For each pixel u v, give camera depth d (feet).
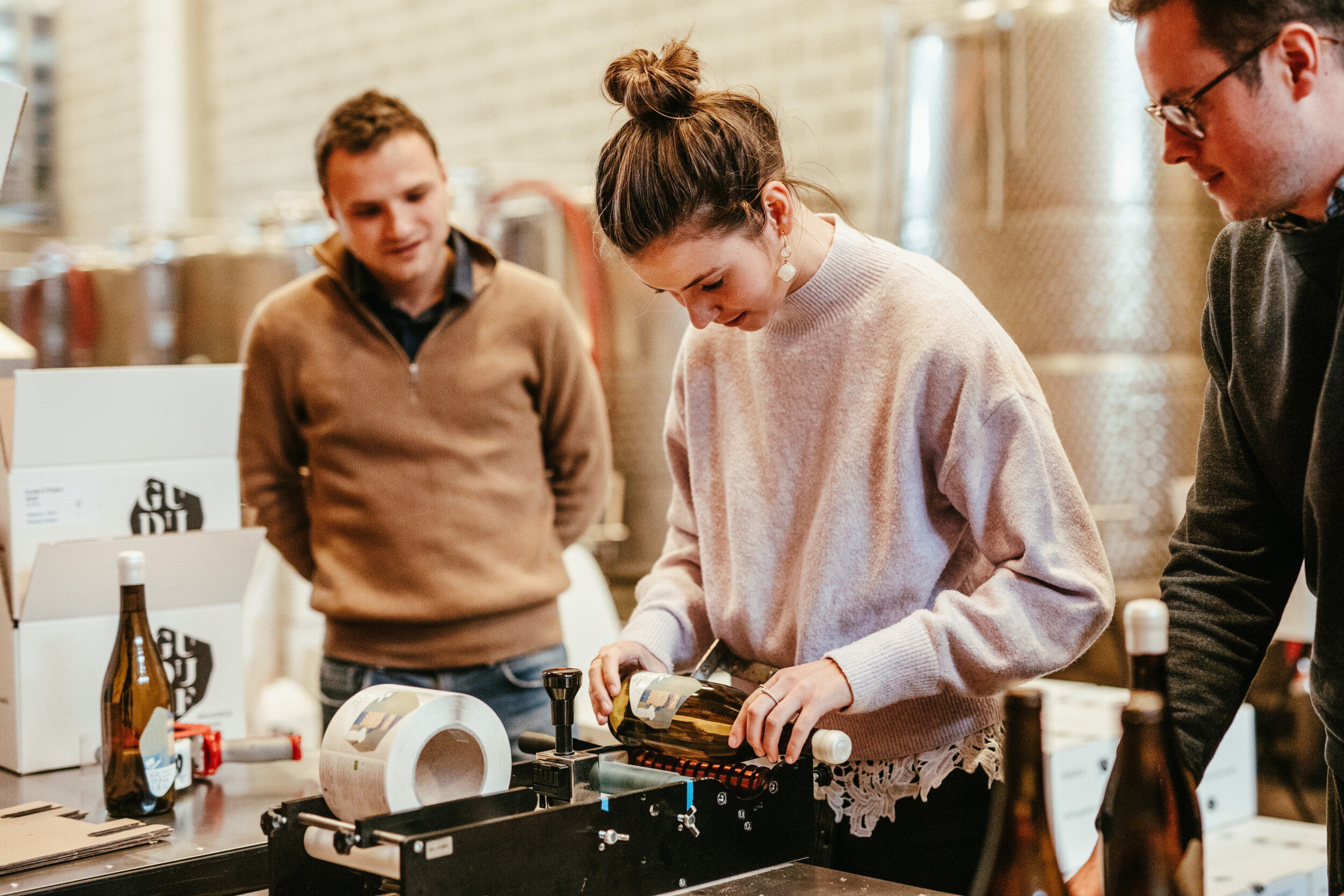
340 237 7.54
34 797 5.18
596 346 11.81
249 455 7.63
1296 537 4.41
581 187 14.21
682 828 3.82
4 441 5.62
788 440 4.88
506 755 3.99
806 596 4.70
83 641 5.69
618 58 4.44
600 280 11.84
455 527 7.30
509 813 3.73
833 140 12.41
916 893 3.80
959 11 9.59
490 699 7.41
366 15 17.93
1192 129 3.57
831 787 4.83
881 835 4.84
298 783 5.35
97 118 22.58
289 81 19.49
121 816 4.84
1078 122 9.07
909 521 4.56
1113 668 9.29
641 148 4.22
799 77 12.66
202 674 5.95
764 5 12.89
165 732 4.91
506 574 7.38
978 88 9.43
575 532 8.00
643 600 5.25
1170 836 3.16
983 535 4.47
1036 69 9.18
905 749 4.75
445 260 7.54
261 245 12.75
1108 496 9.19
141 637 4.93
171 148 21.34
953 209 9.61
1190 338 9.24
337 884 3.80
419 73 17.10
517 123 15.66
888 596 4.61
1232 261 4.43
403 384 7.33
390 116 6.94
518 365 7.52
